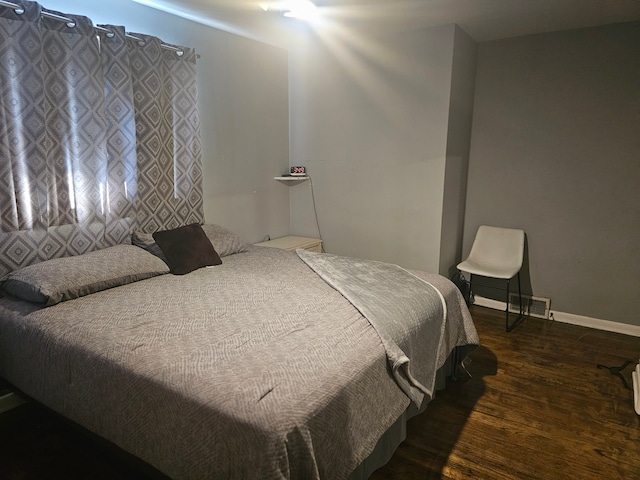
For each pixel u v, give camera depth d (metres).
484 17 2.98
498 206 3.70
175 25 2.97
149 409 1.35
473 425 2.15
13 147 2.13
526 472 1.83
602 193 3.23
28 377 1.82
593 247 3.33
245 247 3.20
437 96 3.28
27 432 2.10
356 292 2.14
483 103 3.63
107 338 1.61
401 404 1.71
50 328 1.74
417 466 1.87
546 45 3.30
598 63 3.12
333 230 4.08
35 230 2.25
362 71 3.62
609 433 2.09
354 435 1.42
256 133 3.76
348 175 3.88
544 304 3.58
